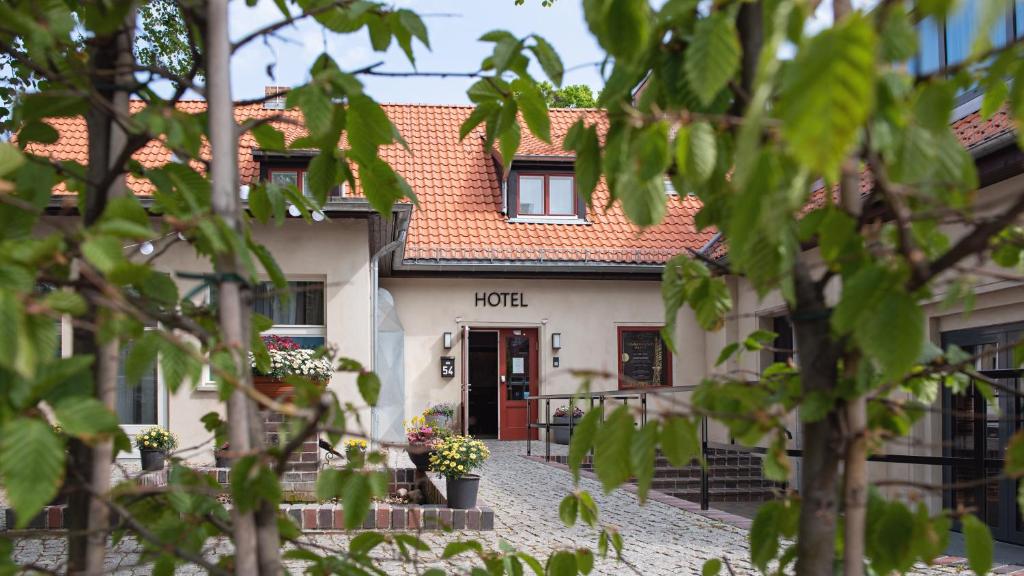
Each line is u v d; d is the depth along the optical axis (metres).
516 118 1.82
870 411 1.52
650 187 1.17
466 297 17.59
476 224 17.94
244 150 15.33
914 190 1.03
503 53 1.57
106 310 1.18
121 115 1.33
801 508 1.37
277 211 1.86
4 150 1.09
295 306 12.88
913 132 1.01
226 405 1.37
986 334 8.85
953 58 4.59
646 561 6.86
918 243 1.42
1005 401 7.88
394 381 16.34
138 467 11.39
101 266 1.06
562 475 12.89
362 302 12.82
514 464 14.34
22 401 1.04
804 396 1.31
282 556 1.71
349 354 12.71
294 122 1.51
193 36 1.64
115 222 1.12
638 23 1.15
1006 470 1.11
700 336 17.67
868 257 1.29
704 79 1.04
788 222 1.22
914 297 1.09
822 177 0.87
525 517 9.01
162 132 1.31
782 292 1.25
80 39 1.56
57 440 1.01
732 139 1.32
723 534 8.16
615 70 1.36
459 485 8.36
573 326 17.78
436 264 16.86
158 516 1.60
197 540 1.60
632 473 1.32
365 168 1.82
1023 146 0.96
